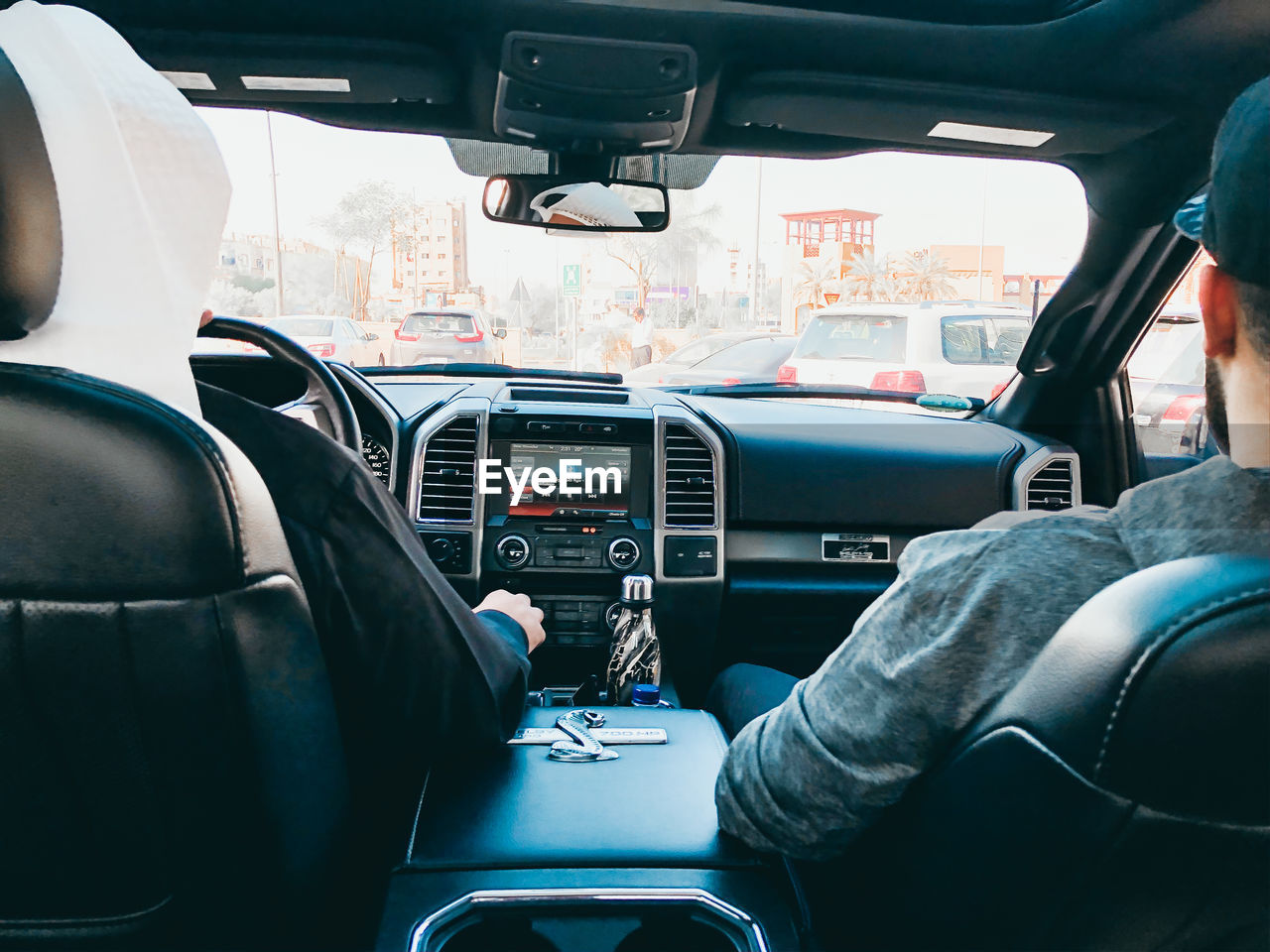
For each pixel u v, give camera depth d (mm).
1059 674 623
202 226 796
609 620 2498
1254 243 548
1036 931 684
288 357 1793
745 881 929
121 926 792
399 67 2033
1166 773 579
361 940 892
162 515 675
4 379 670
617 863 942
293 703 771
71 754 716
